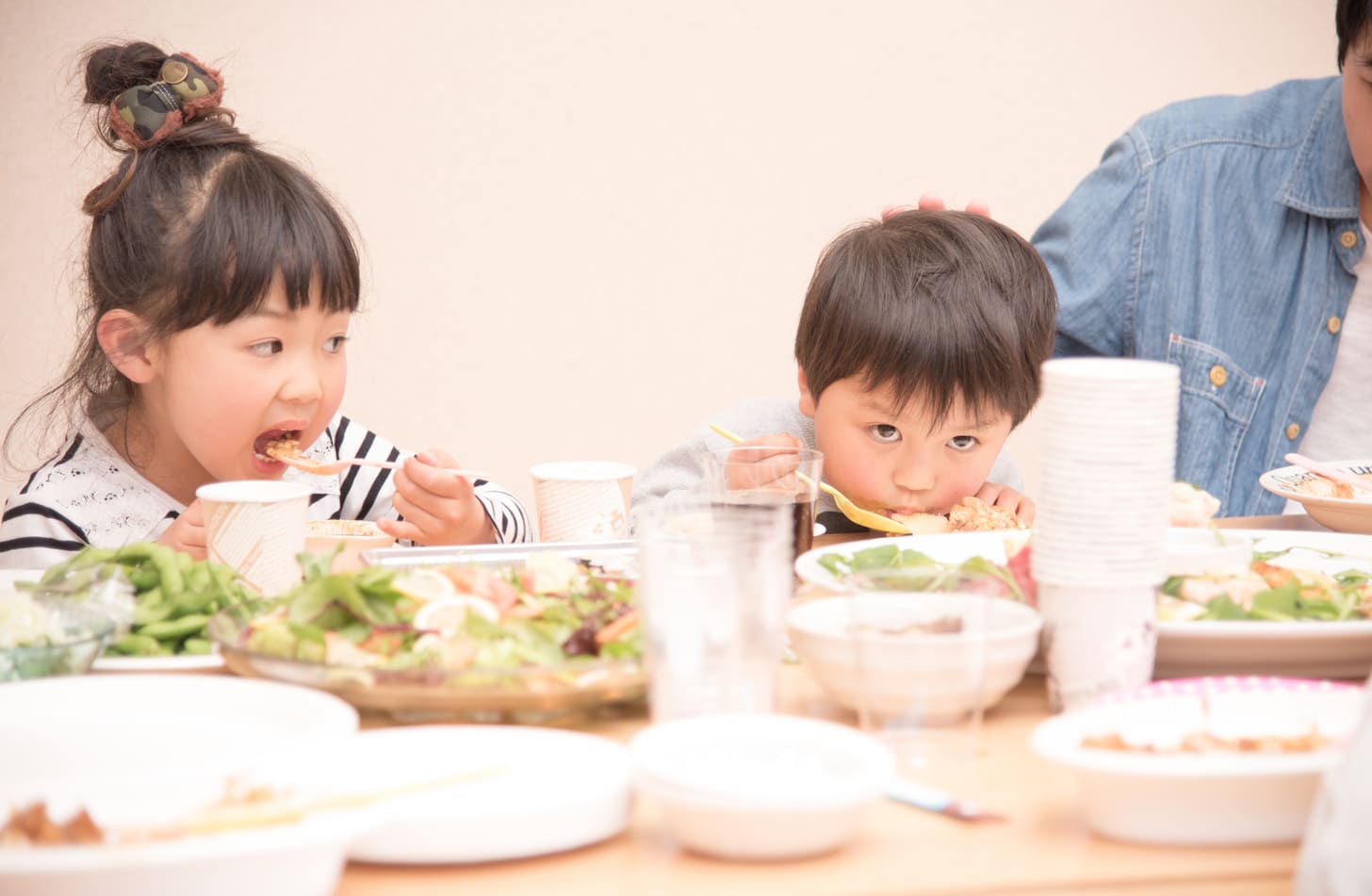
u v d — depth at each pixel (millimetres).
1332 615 994
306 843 612
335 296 1584
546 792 707
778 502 1196
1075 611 895
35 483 1642
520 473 3230
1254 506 2205
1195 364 2203
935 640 829
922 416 1617
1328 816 622
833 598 989
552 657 895
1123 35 3375
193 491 1710
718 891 660
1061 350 2318
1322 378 2160
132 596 1039
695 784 684
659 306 3246
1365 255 2127
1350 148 1941
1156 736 780
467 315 3146
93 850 589
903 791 776
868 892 657
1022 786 801
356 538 1396
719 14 3176
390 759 762
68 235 2934
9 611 950
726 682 837
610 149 3164
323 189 1815
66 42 2889
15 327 2941
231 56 2926
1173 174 2213
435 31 3041
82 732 816
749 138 3232
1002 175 3373
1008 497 1736
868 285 1634
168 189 1558
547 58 3104
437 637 898
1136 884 677
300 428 1592
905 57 3281
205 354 1537
